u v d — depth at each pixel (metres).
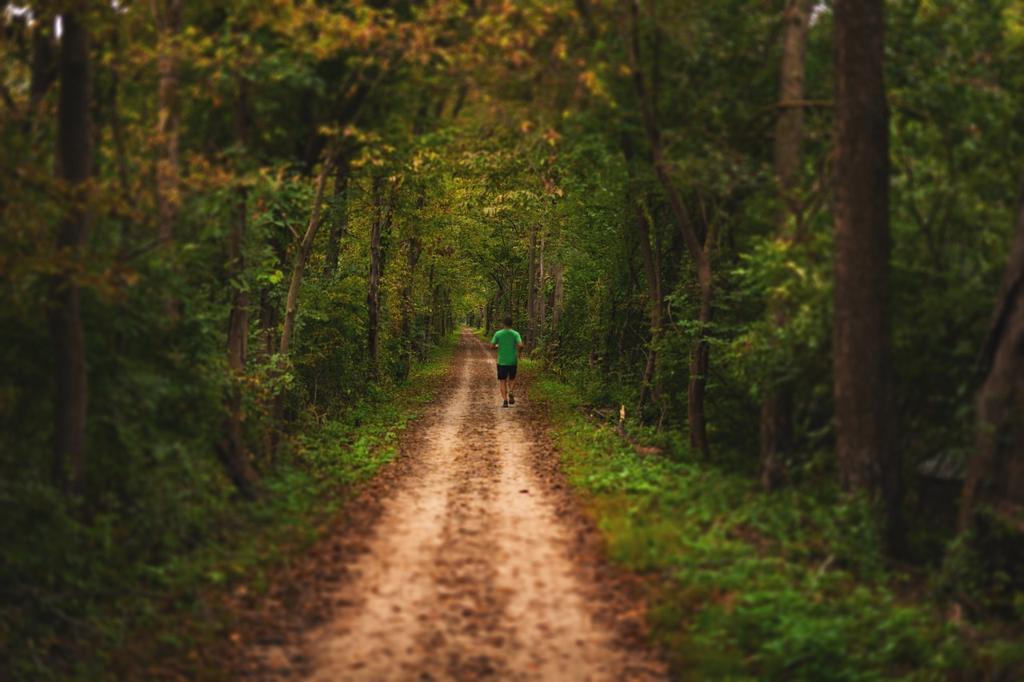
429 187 22.17
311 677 5.63
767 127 11.65
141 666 5.78
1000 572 6.97
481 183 22.08
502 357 22.53
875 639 6.12
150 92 9.72
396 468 13.27
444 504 10.72
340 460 13.24
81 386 6.95
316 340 18.70
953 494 9.46
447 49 10.30
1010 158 8.96
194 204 9.14
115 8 7.70
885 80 10.28
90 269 6.59
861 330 8.59
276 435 12.63
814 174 10.45
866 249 8.55
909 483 9.44
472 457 14.48
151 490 7.68
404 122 12.42
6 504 6.12
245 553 7.98
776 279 10.06
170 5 9.53
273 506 9.78
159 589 6.98
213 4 9.30
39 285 6.91
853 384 8.66
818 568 7.77
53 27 7.43
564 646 6.16
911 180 9.17
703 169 11.04
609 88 11.53
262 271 12.02
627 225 19.72
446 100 12.42
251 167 10.30
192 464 8.53
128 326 7.97
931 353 9.01
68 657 5.76
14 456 6.67
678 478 11.41
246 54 9.48
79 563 6.55
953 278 8.74
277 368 12.73
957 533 7.63
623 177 15.03
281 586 7.34
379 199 22.47
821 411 10.84
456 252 37.38
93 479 7.46
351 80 11.52
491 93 11.25
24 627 5.80
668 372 16.98
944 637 6.34
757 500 9.78
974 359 8.63
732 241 14.45
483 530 9.34
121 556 7.14
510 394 22.66
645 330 22.42
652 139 11.13
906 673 5.75
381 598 7.10
